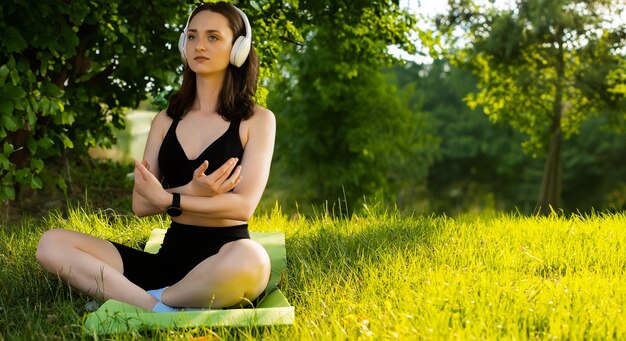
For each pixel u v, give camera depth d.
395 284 3.58
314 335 2.85
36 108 5.43
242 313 3.02
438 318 2.88
